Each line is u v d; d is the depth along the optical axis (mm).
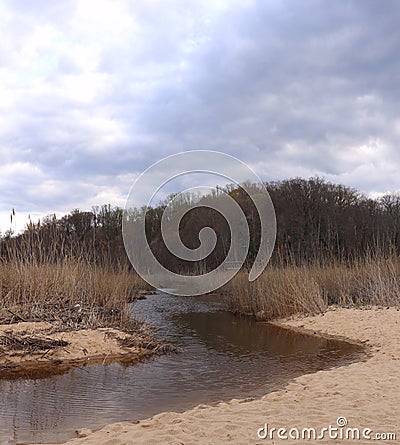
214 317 17625
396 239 26125
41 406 7176
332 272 18969
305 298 16656
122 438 5445
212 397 7723
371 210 31719
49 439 5824
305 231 27844
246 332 14352
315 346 12172
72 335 10758
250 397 7656
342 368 9195
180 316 17828
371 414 6141
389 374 8367
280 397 7266
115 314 13078
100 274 14680
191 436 5422
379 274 16859
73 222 18359
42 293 12234
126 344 11023
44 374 8953
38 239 13664
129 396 7730
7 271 12633
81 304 12727
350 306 16359
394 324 13344
